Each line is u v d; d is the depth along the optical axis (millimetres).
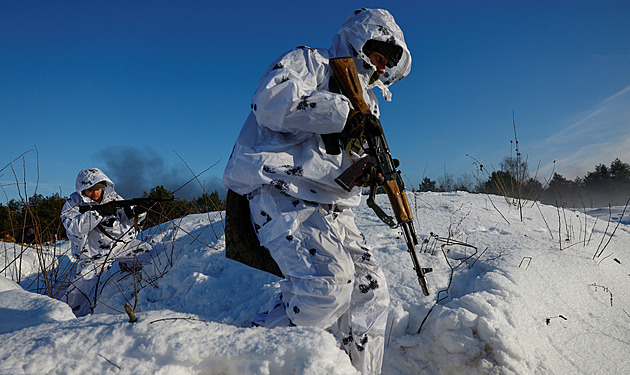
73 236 4008
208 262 3994
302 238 2041
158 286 3830
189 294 3441
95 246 4105
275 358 1451
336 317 2066
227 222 2336
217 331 1615
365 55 2393
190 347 1491
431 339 2500
